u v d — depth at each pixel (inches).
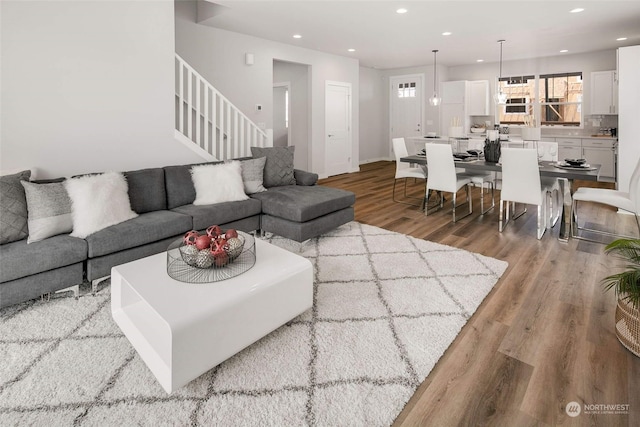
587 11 190.1
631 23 214.1
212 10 201.5
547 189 162.9
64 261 99.9
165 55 157.0
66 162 134.5
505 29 225.3
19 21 120.3
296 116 311.4
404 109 408.5
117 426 61.2
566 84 329.4
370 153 419.2
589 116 316.5
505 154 155.5
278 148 181.0
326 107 312.3
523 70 345.7
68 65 131.4
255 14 195.6
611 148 287.4
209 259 84.5
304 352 80.3
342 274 119.6
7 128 121.3
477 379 72.5
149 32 151.3
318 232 148.2
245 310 75.5
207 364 69.5
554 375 73.1
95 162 141.5
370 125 413.4
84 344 83.0
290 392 68.8
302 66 299.9
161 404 65.9
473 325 91.1
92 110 138.7
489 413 64.2
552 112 340.8
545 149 182.7
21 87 122.6
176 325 64.0
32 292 95.9
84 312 96.8
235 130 190.1
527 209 204.2
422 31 230.2
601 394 68.1
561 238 152.7
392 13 192.7
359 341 84.0
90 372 74.0
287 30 229.1
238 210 143.6
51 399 66.9
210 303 70.9
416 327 89.4
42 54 125.6
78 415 63.4
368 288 109.7
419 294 105.8
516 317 94.4
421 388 70.4
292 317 87.3
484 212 198.7
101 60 139.0
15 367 75.2
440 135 384.8
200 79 173.0
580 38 255.3
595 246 144.9
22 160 125.2
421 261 130.2
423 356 78.7
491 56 325.7
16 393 68.3
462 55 319.9
